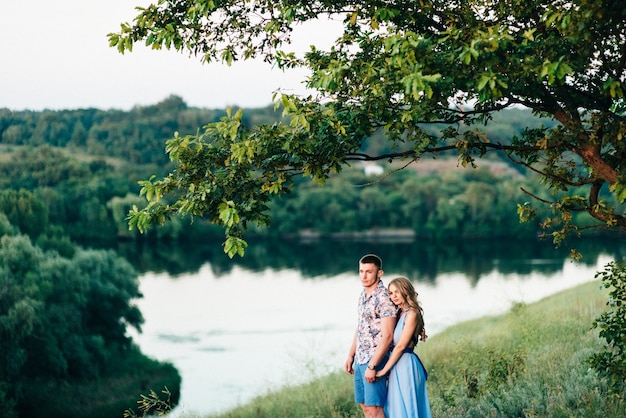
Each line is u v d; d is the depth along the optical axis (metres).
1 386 38.78
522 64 5.99
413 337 6.81
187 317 69.50
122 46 7.64
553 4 6.51
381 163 193.62
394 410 6.73
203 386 42.78
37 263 47.66
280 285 93.44
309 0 7.47
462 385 12.09
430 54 6.04
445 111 7.35
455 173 179.88
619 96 6.21
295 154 7.14
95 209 140.75
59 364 43.19
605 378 9.71
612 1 5.83
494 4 7.18
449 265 109.69
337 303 76.75
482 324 25.38
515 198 153.50
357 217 169.38
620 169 6.64
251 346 54.22
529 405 9.46
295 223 166.12
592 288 27.11
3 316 40.41
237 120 7.15
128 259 120.81
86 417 40.88
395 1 7.22
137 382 45.47
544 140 6.92
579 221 115.19
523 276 90.44
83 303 48.69
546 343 15.54
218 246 138.88
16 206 63.75
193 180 7.54
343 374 18.72
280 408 17.33
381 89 6.55
